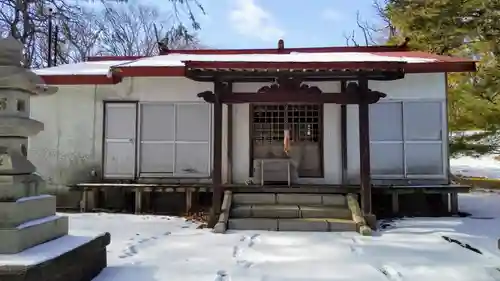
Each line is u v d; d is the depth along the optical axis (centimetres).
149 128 898
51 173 900
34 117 909
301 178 871
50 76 837
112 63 1062
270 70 668
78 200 897
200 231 679
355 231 678
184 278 429
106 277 430
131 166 892
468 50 1179
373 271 458
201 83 894
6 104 392
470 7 1094
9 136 391
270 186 782
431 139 858
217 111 717
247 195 782
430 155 858
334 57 856
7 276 312
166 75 805
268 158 869
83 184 853
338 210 730
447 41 1168
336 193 778
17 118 387
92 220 771
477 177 1602
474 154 2184
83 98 908
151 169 891
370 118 869
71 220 768
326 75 703
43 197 411
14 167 373
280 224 693
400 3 1241
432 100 861
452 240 607
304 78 741
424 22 1165
